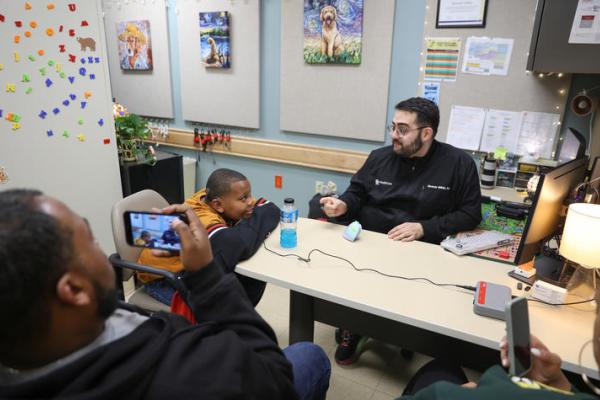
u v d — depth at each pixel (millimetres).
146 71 3734
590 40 1916
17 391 538
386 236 1799
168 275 1447
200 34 3334
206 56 3357
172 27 3484
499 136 2574
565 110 2395
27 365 590
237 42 3213
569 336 1132
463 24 2477
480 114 2588
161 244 1058
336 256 1586
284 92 3145
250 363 680
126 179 2740
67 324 572
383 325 1609
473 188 1993
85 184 2432
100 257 603
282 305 2518
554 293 1284
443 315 1216
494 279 1444
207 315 820
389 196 2096
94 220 2527
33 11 2023
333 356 2094
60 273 534
